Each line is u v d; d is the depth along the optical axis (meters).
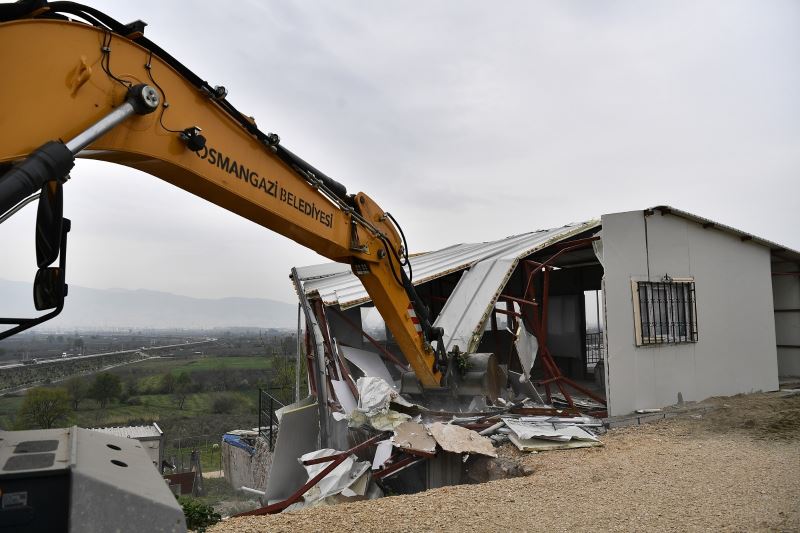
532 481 6.84
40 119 3.43
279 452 10.70
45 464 2.16
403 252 8.80
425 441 8.62
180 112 4.75
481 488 6.59
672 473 6.97
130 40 4.20
